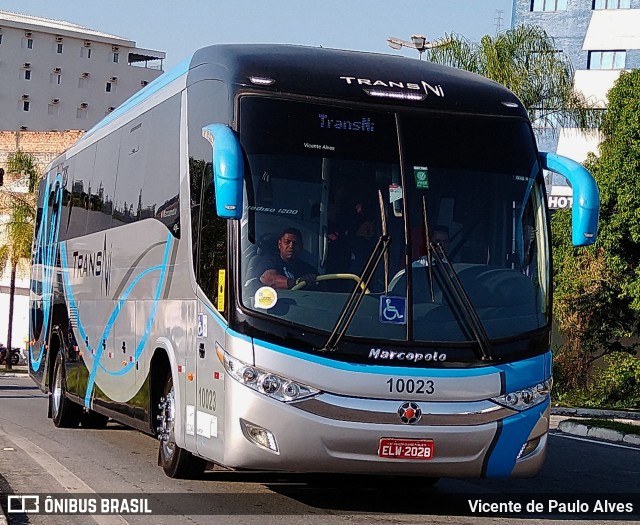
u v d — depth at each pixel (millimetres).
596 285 31203
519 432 9109
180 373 10320
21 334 59250
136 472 11844
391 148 9352
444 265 9141
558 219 32406
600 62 53156
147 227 11992
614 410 28359
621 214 27422
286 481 11375
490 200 9445
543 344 9320
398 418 8820
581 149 48812
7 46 118438
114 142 14242
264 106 9266
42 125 120750
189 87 10656
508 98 10008
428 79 9883
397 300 8961
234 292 8930
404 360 8875
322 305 8859
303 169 9141
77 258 16000
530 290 9391
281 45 10180
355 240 9055
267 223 9008
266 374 8727
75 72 122312
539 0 54250
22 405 22562
